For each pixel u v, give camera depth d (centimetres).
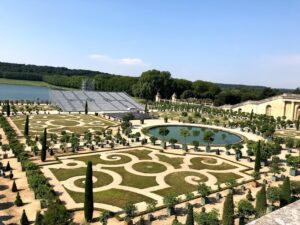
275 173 7038
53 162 7219
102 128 11756
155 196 5572
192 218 3994
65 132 9838
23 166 6488
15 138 8894
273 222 1342
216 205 5284
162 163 7612
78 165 7100
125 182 6191
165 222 4597
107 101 17888
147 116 15012
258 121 14712
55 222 3791
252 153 8181
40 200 4931
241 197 5697
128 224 4416
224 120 15625
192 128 13288
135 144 9450
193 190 5947
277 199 5144
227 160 8156
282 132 13600
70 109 15738
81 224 4412
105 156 7962
